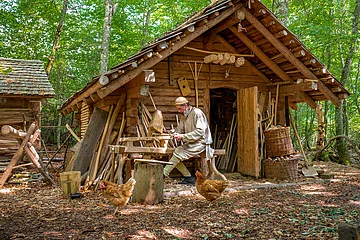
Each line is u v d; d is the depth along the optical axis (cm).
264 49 863
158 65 823
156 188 564
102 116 800
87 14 1819
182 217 479
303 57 809
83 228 430
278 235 393
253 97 845
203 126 673
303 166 884
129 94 768
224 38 898
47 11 1653
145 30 1895
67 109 1201
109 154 763
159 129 717
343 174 923
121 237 394
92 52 2000
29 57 1747
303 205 544
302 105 1978
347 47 1548
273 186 719
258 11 748
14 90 1088
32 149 748
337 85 854
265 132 848
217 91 1091
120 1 1669
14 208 541
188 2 1648
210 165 710
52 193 670
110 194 490
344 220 448
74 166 760
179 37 703
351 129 2095
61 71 2102
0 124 1079
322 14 1345
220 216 482
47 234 406
